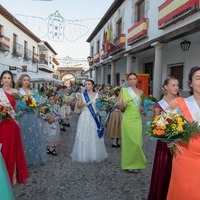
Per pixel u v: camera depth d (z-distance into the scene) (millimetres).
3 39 20312
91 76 30531
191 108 2578
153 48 12047
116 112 6852
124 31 16078
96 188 4246
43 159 5355
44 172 4953
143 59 15875
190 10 8023
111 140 7789
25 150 5164
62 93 10516
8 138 4105
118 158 5938
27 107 4980
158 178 3262
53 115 6113
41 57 40094
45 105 5988
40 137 5348
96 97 5734
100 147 5660
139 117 4918
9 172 4117
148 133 2574
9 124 4133
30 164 5215
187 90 10961
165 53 12969
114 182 4500
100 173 4934
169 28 9961
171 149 2570
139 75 12227
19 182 4340
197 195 2428
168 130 2416
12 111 4332
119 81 20797
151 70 15148
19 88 5246
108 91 10609
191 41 10109
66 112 9992
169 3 9227
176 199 2551
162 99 3617
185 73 11258
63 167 5254
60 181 4520
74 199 3852
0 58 20781
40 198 3869
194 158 2449
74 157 5668
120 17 16781
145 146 6906
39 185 4336
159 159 3270
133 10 14258
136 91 4984
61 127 9305
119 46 15727
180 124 2387
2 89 4555
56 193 4043
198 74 2584
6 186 2650
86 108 5664
